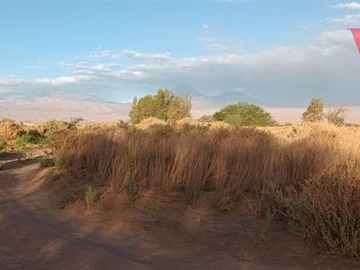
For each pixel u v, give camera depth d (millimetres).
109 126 20156
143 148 10555
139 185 9344
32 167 13984
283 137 12672
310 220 6488
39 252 6551
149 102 47438
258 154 9508
